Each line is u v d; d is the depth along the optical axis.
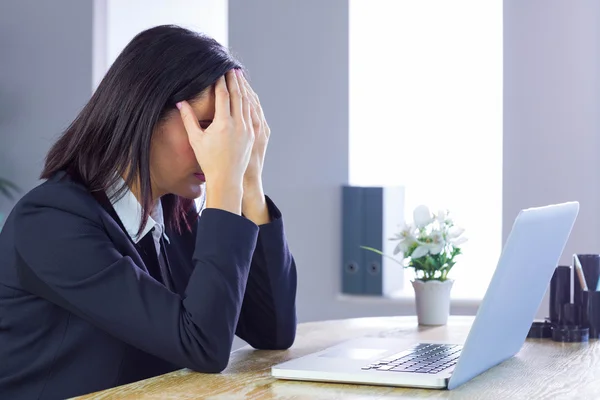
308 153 3.51
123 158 1.45
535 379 1.29
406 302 3.37
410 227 2.00
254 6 3.56
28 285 1.40
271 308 1.63
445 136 3.49
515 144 3.24
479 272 3.42
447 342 1.63
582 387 1.23
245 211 1.65
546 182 3.21
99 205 1.45
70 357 1.41
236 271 1.39
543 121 3.21
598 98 3.15
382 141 3.57
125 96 1.45
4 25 3.87
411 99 3.53
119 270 1.36
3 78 3.87
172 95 1.46
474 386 1.23
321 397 1.16
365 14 3.55
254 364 1.46
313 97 3.50
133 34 3.96
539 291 1.50
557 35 3.19
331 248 3.48
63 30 3.80
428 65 3.49
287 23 3.53
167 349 1.34
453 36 3.45
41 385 1.40
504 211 3.25
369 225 3.41
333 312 3.47
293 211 3.53
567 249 3.18
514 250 1.23
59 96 3.80
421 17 3.49
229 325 1.37
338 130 3.47
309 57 3.50
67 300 1.37
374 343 1.57
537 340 1.72
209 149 1.44
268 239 1.63
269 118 3.55
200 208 1.82
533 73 3.22
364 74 3.57
